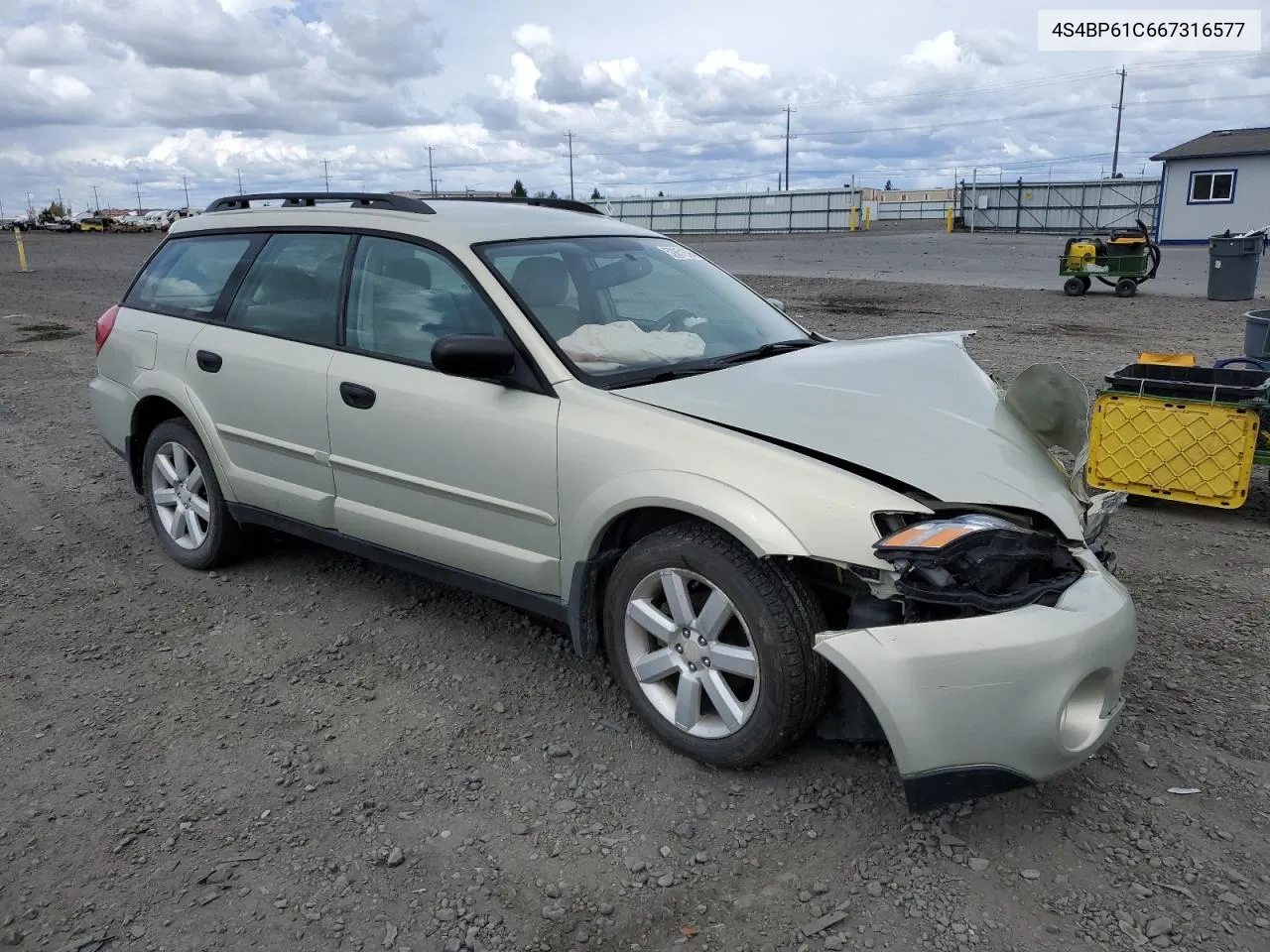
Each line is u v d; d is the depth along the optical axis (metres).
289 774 3.24
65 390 10.09
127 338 5.16
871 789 3.10
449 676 3.88
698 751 3.20
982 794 2.70
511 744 3.40
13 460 7.27
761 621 2.94
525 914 2.61
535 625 4.31
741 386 3.43
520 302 3.65
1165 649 4.04
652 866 2.79
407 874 2.77
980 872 2.73
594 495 3.27
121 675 3.94
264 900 2.67
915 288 20.70
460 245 3.84
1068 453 3.64
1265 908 2.57
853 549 2.80
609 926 2.56
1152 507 6.02
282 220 4.59
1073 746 2.72
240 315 4.62
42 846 2.90
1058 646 2.65
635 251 4.37
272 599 4.65
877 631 2.72
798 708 2.95
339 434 4.08
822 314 15.94
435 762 3.31
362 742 3.44
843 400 3.37
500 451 3.54
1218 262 17.28
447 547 3.80
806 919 2.57
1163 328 13.80
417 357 3.88
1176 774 3.17
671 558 3.14
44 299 19.33
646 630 3.30
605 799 3.09
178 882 2.75
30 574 5.01
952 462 3.07
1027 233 48.16
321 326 4.25
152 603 4.64
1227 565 4.98
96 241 51.66
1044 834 2.88
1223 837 2.86
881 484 2.93
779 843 2.88
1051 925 2.53
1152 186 44.75
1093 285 21.05
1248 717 3.50
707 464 3.04
